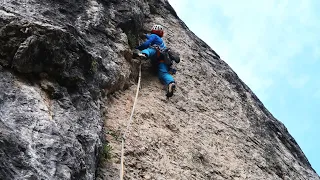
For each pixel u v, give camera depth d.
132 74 6.94
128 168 5.05
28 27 4.51
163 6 9.98
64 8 6.14
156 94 6.94
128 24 7.40
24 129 3.80
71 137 4.18
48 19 5.38
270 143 8.20
